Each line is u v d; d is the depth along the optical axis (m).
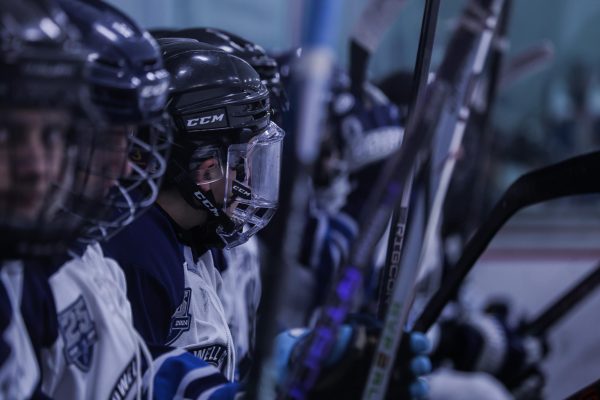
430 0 2.77
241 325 4.10
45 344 2.50
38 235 2.23
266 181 3.43
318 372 2.23
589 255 11.36
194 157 3.21
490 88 5.62
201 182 3.25
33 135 2.16
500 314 5.22
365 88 5.66
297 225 1.95
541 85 12.86
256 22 10.14
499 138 12.52
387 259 2.98
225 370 3.43
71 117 2.21
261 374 2.05
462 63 2.03
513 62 6.66
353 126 5.56
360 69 5.61
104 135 2.35
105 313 2.62
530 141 12.81
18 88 2.12
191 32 4.22
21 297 2.42
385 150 5.61
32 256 2.28
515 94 12.76
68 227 2.33
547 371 8.21
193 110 3.17
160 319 3.10
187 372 2.79
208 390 2.75
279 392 2.26
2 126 2.13
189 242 3.38
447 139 3.19
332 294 2.17
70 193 2.35
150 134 2.62
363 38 5.54
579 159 2.77
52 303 2.51
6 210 2.18
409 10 10.76
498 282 10.34
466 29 2.02
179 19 9.67
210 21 9.88
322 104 1.78
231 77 3.25
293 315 5.17
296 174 1.92
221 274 3.93
